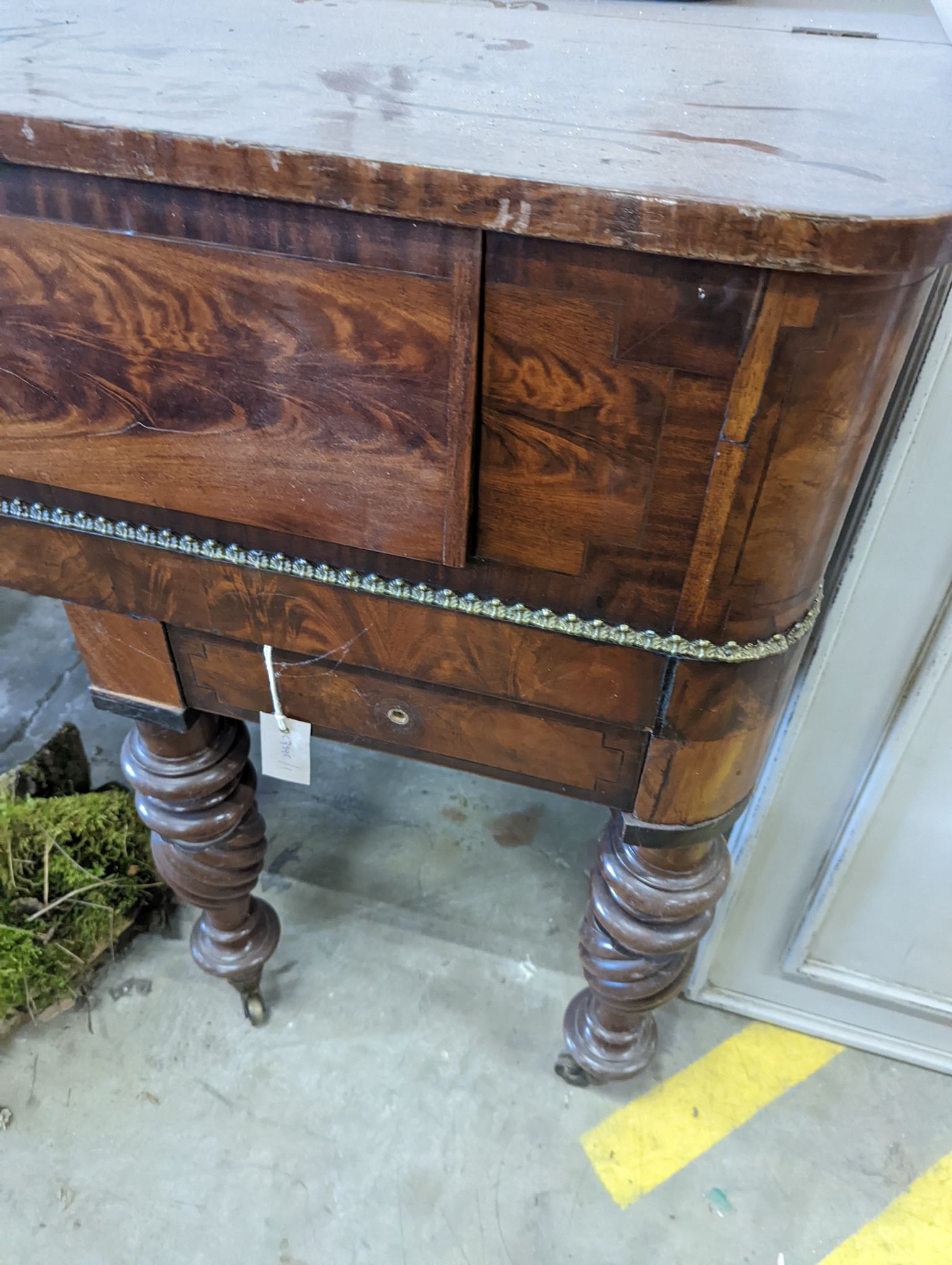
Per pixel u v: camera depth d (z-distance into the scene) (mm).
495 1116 930
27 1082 939
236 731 728
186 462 462
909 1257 839
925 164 372
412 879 1161
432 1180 881
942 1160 907
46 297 417
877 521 621
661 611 446
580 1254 834
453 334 373
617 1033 838
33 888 1008
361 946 1079
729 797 556
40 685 1458
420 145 355
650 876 626
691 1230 852
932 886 836
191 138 346
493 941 1092
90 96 398
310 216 358
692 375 364
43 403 461
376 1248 834
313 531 468
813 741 760
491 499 432
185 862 766
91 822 1060
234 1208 855
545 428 398
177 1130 909
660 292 344
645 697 488
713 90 484
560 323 363
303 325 390
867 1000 958
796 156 376
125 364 430
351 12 639
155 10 608
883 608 666
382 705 568
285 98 419
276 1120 919
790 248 313
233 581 519
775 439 374
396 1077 958
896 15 739
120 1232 837
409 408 402
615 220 322
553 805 1271
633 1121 928
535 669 496
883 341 363
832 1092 960
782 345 346
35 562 560
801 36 639
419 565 471
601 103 447
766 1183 886
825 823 817
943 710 708
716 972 995
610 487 409
